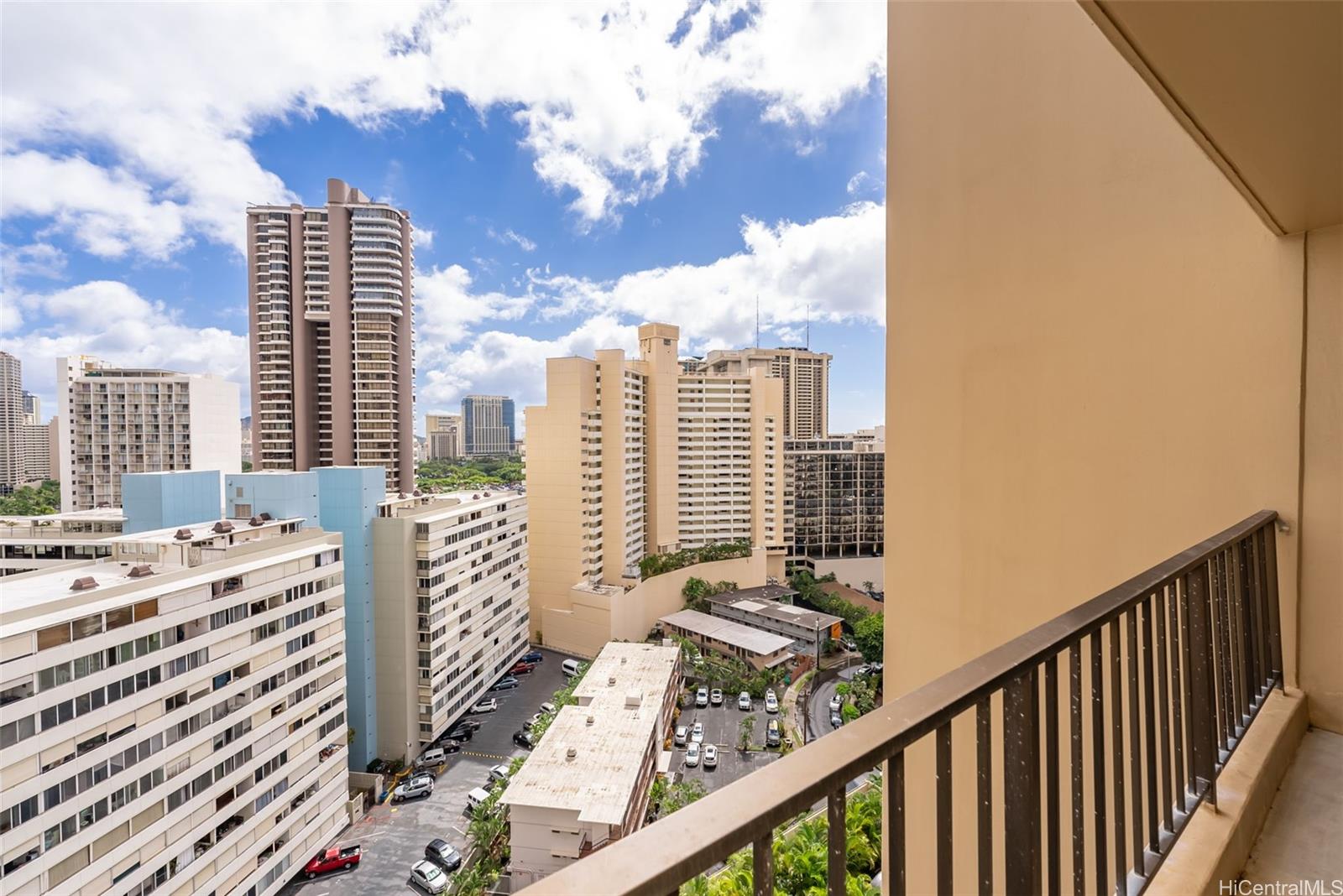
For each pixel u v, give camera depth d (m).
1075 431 2.43
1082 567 2.39
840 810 0.64
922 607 3.27
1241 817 1.56
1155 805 1.34
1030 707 0.94
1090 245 2.37
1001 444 2.75
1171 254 2.14
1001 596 2.74
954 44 3.03
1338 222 1.83
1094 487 2.36
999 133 2.76
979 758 0.86
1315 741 1.93
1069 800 2.35
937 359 3.15
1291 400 1.91
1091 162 2.36
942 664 3.11
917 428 3.31
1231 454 2.02
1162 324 2.17
